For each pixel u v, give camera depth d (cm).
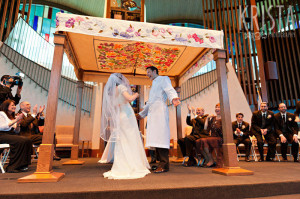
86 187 184
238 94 742
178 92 504
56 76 252
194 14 1055
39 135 379
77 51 383
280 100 921
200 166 376
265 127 502
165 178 235
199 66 396
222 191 191
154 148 321
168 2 966
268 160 497
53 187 185
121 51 382
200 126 414
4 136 307
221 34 304
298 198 192
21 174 277
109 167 369
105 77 490
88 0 935
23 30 715
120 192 173
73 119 743
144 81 508
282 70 939
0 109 325
